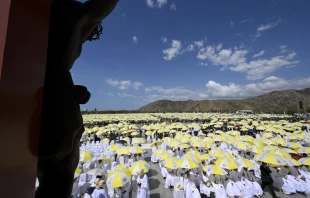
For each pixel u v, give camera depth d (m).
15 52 1.04
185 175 9.80
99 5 1.89
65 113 1.63
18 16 1.06
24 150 1.16
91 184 8.82
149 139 27.77
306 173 11.93
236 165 10.02
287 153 12.61
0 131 0.94
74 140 1.88
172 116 76.25
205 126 34.88
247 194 9.88
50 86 1.67
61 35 1.83
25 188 1.17
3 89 0.95
